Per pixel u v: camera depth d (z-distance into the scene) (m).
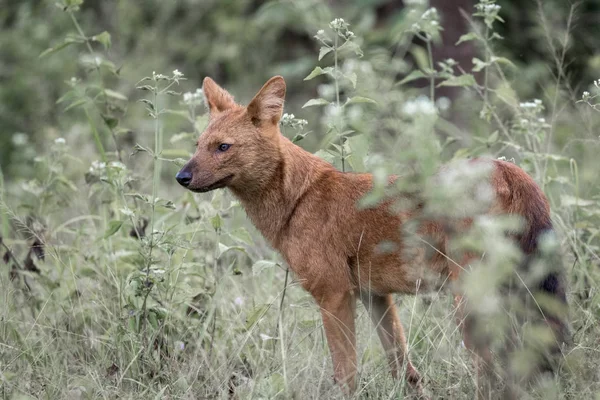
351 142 10.26
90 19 23.89
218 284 10.75
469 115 16.81
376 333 9.81
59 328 10.44
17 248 13.39
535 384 8.15
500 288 8.40
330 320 9.50
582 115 13.05
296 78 22.28
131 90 21.17
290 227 9.81
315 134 19.89
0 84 21.92
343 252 9.52
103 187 12.12
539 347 7.93
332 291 9.54
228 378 9.16
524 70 18.09
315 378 9.21
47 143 17.62
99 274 11.12
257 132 9.91
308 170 9.85
